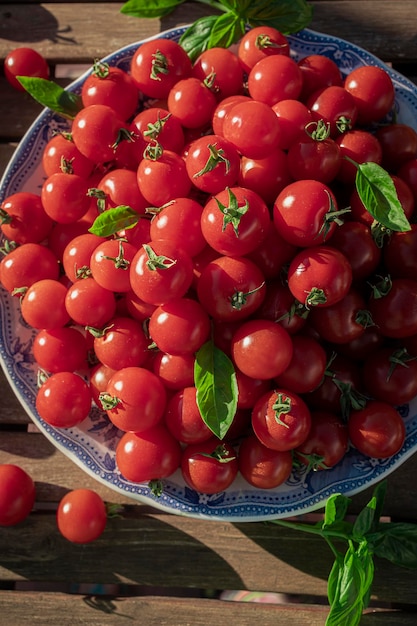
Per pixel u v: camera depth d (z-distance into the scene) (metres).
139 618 0.54
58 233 0.51
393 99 0.51
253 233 0.44
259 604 0.54
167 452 0.48
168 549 0.55
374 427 0.48
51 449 0.56
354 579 0.48
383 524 0.51
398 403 0.49
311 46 0.54
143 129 0.49
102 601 0.54
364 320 0.46
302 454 0.49
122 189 0.48
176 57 0.50
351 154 0.48
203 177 0.46
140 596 0.54
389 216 0.45
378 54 0.58
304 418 0.46
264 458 0.47
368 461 0.50
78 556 0.55
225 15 0.54
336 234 0.47
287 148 0.48
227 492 0.50
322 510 0.58
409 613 0.53
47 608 0.54
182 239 0.46
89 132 0.48
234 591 0.56
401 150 0.50
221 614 0.54
